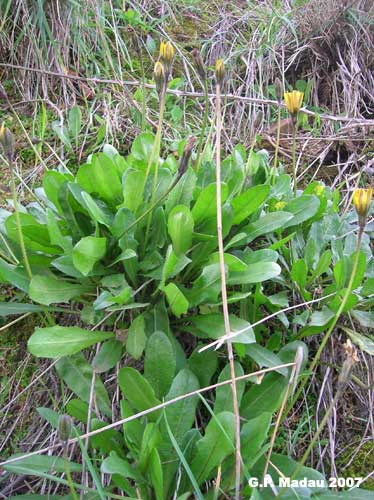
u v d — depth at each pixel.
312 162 0.75
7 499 0.42
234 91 0.86
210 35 1.00
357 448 0.49
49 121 0.77
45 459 0.42
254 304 0.50
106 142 0.74
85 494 0.41
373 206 0.63
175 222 0.46
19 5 0.81
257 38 0.96
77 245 0.44
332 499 0.41
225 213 0.48
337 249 0.55
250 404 0.46
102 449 0.43
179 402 0.43
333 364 0.52
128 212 0.47
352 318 0.55
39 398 0.51
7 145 0.41
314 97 0.90
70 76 0.79
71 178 0.54
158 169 0.52
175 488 0.42
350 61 0.90
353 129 0.79
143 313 0.49
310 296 0.54
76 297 0.50
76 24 0.84
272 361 0.46
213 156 0.64
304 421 0.49
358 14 0.91
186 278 0.52
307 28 0.94
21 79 0.83
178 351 0.47
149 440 0.40
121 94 0.82
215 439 0.40
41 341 0.45
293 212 0.56
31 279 0.47
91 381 0.46
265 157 0.64
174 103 0.85
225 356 0.51
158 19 0.96
